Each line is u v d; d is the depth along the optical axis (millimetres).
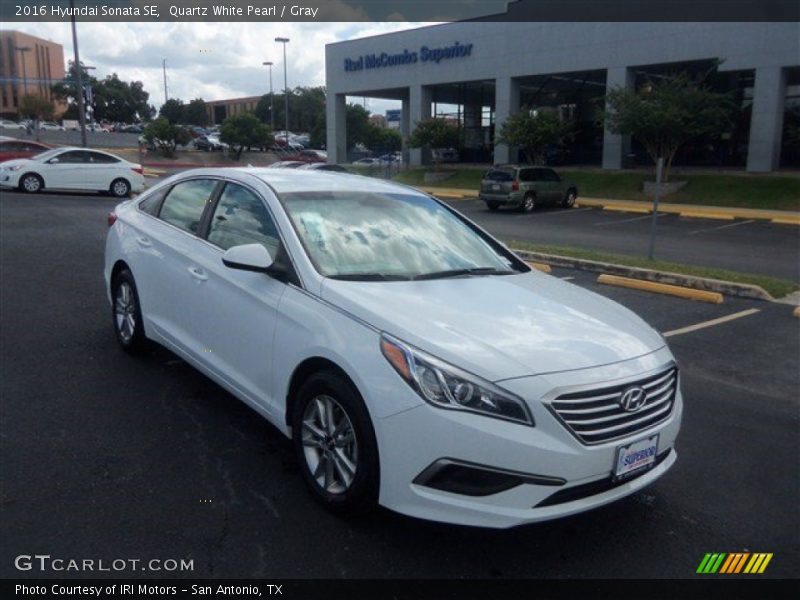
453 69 36438
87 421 4723
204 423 4770
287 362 3914
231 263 4078
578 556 3490
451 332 3436
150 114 111188
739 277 10266
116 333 6199
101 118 101938
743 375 6387
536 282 4535
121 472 4059
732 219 21859
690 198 26219
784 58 26250
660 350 3762
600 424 3287
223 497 3838
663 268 10898
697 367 6586
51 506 3668
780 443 4953
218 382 4684
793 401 5777
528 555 3473
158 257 5312
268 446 4473
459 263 4574
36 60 124500
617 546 3598
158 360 5984
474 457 3117
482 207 26406
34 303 7785
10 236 12578
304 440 3836
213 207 5055
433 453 3174
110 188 22844
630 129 26672
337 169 26500
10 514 3576
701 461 4633
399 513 3475
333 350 3551
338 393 3531
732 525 3859
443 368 3217
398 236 4625
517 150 35312
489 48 34812
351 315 3627
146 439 4496
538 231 18844
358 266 4180
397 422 3252
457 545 3512
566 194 25922
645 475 3547
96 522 3547
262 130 50594
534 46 33156
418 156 40188
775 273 12289
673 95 25859
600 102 34531
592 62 31359
